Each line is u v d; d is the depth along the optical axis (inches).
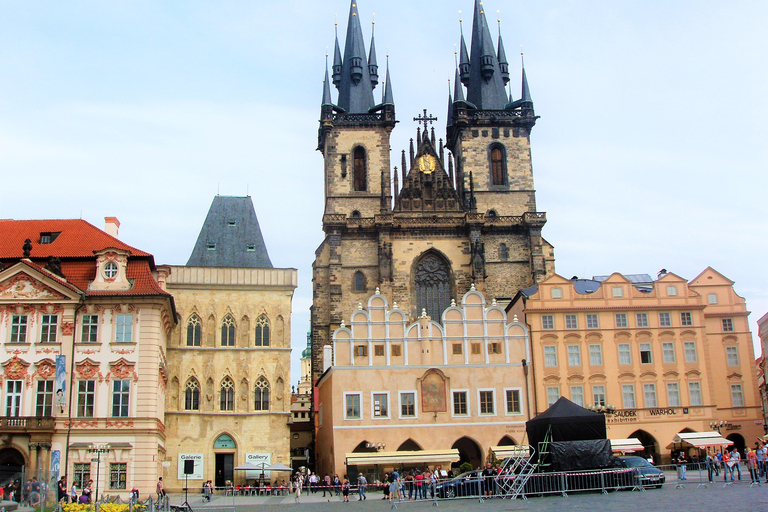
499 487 2236.7
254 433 3314.5
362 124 5034.5
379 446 3235.7
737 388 3666.3
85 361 2834.6
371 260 4633.4
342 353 3331.7
